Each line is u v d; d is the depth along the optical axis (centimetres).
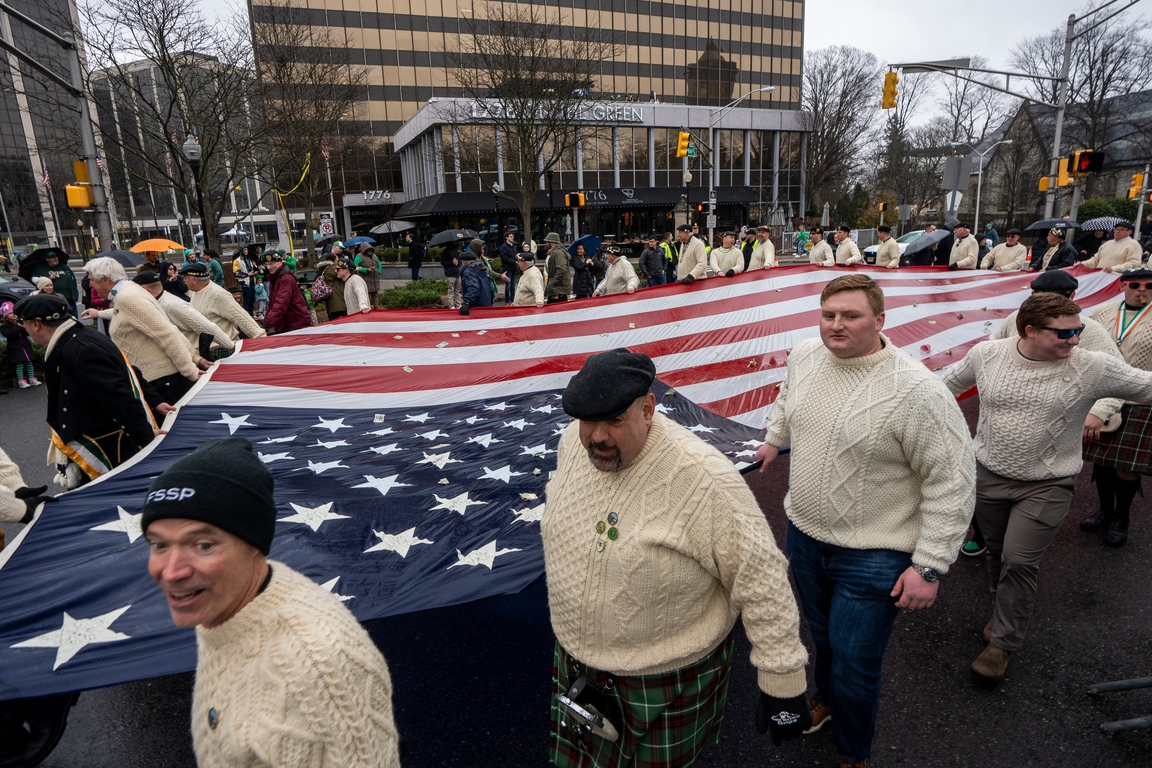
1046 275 393
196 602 119
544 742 283
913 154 5391
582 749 205
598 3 4747
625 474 180
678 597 180
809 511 248
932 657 340
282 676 116
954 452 220
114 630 210
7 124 6044
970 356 338
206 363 559
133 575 238
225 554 119
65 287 1141
